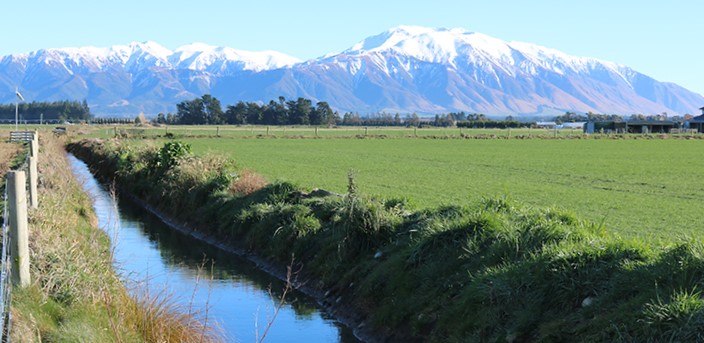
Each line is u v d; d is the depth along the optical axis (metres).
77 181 29.50
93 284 11.00
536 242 11.38
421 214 15.34
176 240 21.61
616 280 9.23
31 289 9.86
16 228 9.88
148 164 31.94
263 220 19.39
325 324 13.23
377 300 13.05
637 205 24.78
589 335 8.47
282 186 21.64
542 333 9.10
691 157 58.12
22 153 42.12
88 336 9.12
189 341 10.25
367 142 87.06
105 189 34.12
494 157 57.28
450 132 140.00
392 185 31.89
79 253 12.30
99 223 22.97
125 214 26.48
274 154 59.00
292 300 14.85
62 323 9.45
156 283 14.27
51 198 19.00
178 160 29.22
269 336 12.36
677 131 137.38
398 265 13.09
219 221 21.98
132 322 10.20
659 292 8.41
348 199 16.28
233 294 15.02
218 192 23.77
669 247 9.87
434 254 12.73
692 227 18.89
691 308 7.86
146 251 19.56
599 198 27.19
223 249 20.30
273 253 17.89
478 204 14.83
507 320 9.80
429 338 10.87
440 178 36.41
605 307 8.88
